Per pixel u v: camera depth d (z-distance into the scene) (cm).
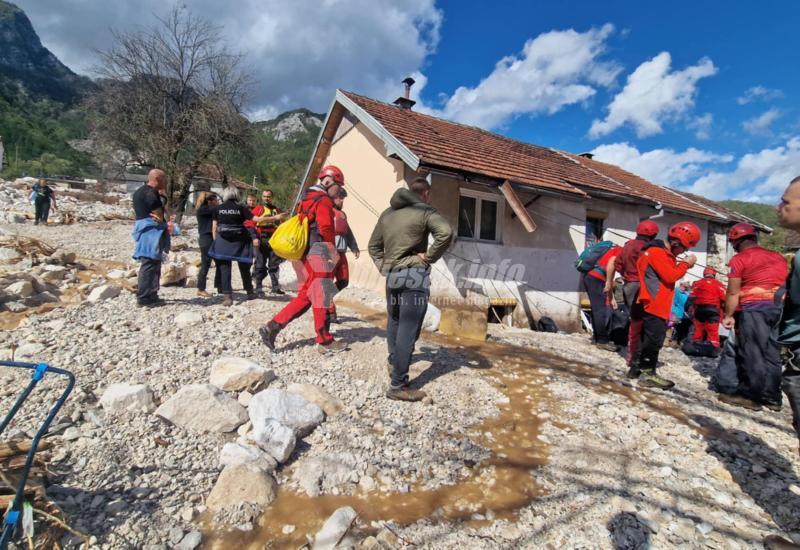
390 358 371
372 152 899
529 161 1053
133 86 2281
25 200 1864
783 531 230
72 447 234
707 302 609
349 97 941
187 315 448
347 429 290
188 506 209
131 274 691
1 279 509
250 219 566
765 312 401
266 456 245
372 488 240
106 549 179
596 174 1258
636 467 280
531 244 936
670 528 224
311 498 227
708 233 1426
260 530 203
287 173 3575
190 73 2319
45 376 301
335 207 466
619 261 498
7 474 192
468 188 856
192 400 273
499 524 219
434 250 323
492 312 877
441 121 1155
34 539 174
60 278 621
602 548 207
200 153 2353
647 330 433
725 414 388
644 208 1187
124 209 2138
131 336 394
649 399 407
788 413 400
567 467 274
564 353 557
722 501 252
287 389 325
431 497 237
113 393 275
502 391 385
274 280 671
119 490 212
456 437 300
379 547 196
